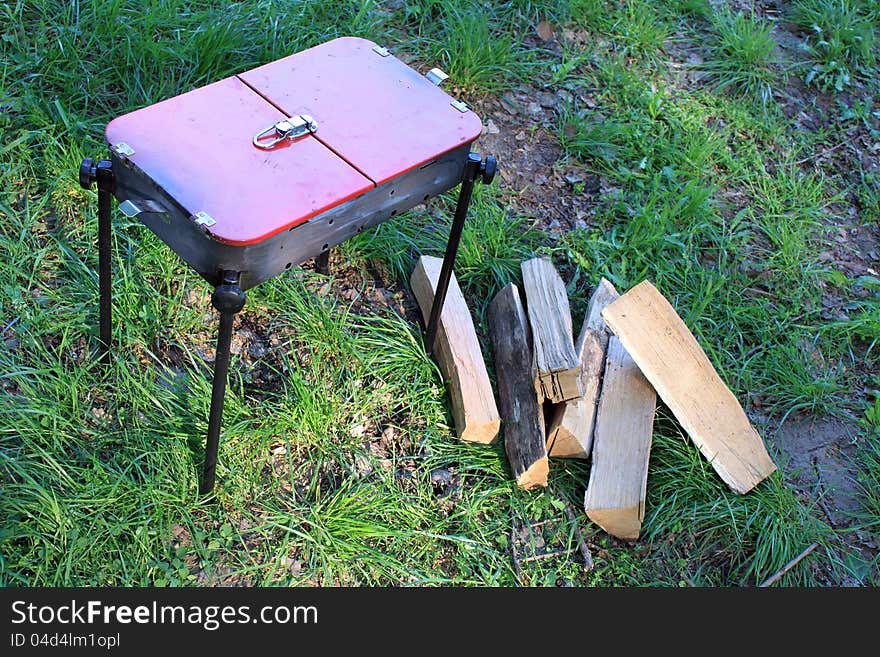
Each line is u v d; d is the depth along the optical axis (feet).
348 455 9.80
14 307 9.85
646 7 15.66
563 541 9.78
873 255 13.62
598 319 10.93
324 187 7.61
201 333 10.34
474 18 13.96
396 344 10.56
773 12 17.03
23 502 8.46
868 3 17.13
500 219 12.11
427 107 8.74
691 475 10.18
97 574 8.43
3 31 12.01
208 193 7.32
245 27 12.69
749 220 13.43
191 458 9.24
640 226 12.59
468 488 9.93
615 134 13.67
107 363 9.75
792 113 15.24
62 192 10.81
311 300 10.69
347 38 9.50
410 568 9.24
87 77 11.79
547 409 10.36
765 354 11.91
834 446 11.18
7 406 9.02
